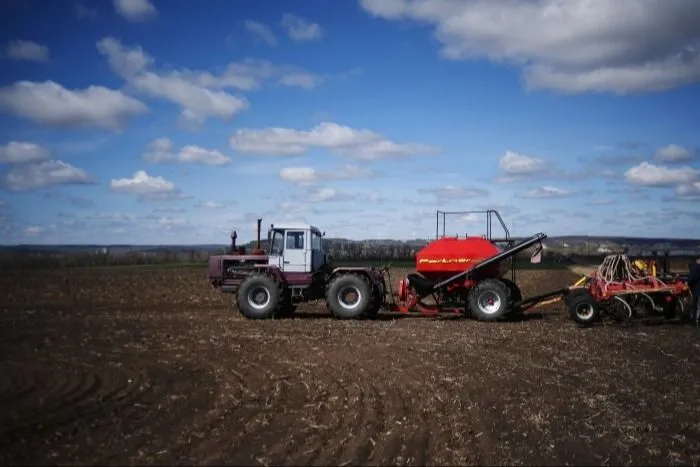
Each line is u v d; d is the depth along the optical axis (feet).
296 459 19.30
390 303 55.62
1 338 42.52
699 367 33.53
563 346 39.73
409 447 20.58
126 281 95.76
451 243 54.90
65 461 19.10
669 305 50.16
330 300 54.03
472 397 27.04
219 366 33.09
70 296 76.84
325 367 32.89
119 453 19.80
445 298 55.42
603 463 19.76
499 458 19.88
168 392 27.61
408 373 31.53
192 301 72.33
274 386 28.66
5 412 24.47
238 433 21.80
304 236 55.88
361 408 25.07
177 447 20.35
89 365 33.32
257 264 56.95
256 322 51.75
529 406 25.75
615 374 31.78
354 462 19.13
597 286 51.26
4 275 106.22
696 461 20.08
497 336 43.62
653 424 23.76
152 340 41.55
